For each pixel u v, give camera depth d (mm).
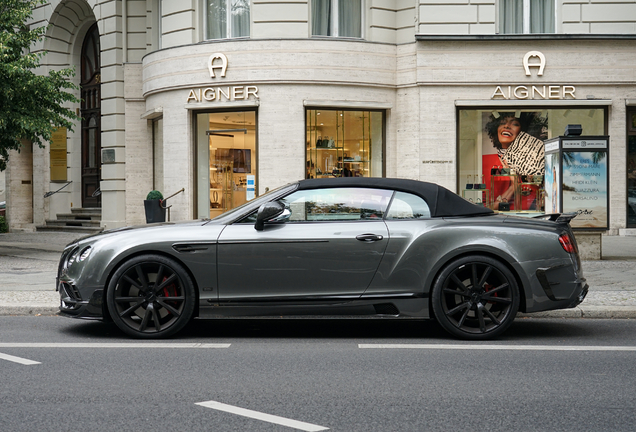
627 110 17719
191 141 18188
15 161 25125
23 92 14945
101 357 5699
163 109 18609
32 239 19797
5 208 26000
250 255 6383
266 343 6324
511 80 17484
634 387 4766
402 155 18031
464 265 6383
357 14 18094
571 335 6719
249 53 17391
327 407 4270
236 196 17844
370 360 5598
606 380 4961
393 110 18094
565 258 6449
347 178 6707
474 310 6461
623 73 17469
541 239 6426
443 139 17594
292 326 7250
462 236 6379
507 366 5395
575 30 17500
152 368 5305
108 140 21266
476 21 17438
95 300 6402
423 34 17406
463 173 17828
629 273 10758
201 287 6402
